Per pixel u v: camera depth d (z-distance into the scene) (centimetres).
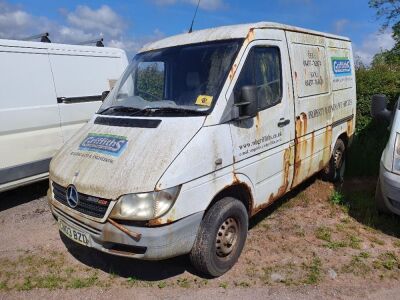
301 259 443
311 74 545
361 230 513
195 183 360
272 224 530
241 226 426
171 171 345
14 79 591
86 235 369
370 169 753
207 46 444
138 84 472
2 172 583
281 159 479
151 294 387
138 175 345
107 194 346
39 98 624
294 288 391
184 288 395
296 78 506
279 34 486
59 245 492
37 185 718
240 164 412
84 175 371
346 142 700
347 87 677
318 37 581
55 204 402
